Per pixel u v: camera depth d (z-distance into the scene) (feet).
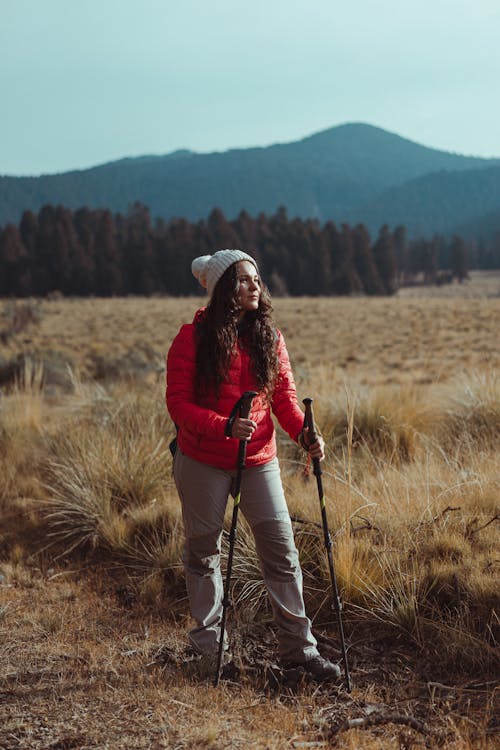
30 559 18.25
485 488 17.30
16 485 23.12
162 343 115.24
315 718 10.62
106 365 60.29
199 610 12.28
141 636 13.92
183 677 11.90
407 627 13.16
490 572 13.76
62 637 13.87
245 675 12.05
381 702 11.12
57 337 130.72
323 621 14.06
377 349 100.83
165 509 19.07
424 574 13.98
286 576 11.75
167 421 24.64
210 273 11.43
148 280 440.86
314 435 11.37
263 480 11.66
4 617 14.82
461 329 126.72
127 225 641.40
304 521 15.85
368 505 16.53
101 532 18.78
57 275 449.06
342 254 529.86
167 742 9.96
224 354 11.16
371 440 22.76
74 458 22.70
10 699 11.32
